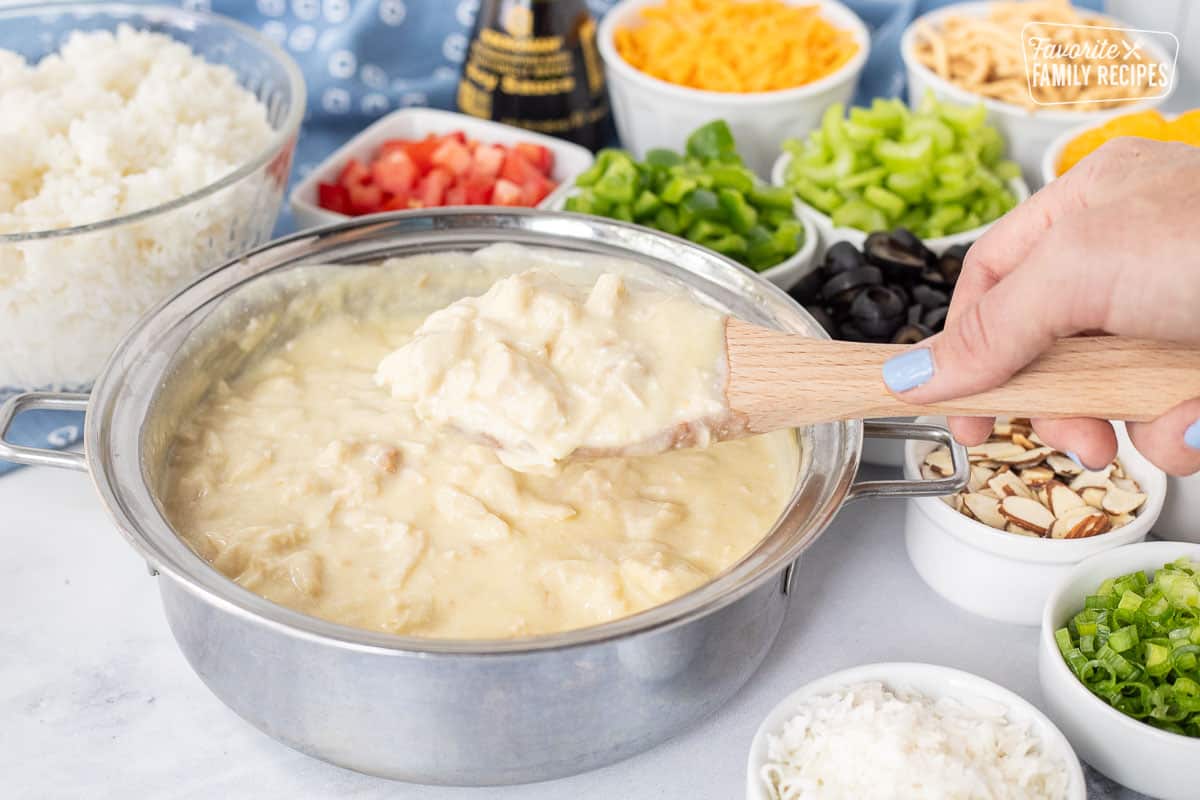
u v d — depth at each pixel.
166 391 1.33
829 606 1.43
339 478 1.34
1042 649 1.24
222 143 1.67
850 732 1.12
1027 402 1.06
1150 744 1.14
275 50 1.85
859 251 1.68
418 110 2.05
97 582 1.43
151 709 1.28
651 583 1.21
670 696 1.15
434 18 2.23
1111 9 2.33
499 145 1.98
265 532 1.27
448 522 1.30
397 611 1.20
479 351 1.13
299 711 1.12
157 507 1.15
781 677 1.34
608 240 1.47
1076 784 1.09
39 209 1.54
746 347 1.14
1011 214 1.24
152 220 1.47
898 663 1.21
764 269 1.73
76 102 1.66
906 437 1.28
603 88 2.14
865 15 2.33
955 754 1.11
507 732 1.10
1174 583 1.22
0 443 1.17
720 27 2.05
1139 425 1.09
